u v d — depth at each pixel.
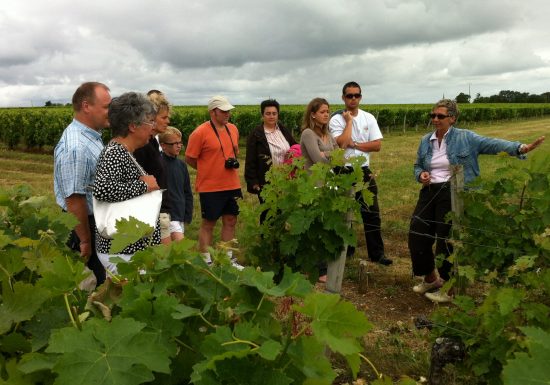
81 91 3.77
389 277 6.14
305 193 3.35
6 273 1.58
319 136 5.77
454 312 3.10
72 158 3.65
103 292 1.50
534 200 3.70
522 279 2.82
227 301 1.42
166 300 1.28
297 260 3.57
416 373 3.83
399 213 9.72
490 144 4.98
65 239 2.30
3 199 2.51
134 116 3.21
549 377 1.11
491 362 2.73
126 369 1.07
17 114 22.91
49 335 1.35
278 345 1.10
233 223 6.50
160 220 3.33
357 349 1.12
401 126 41.00
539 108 66.62
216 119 6.14
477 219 4.04
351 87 6.33
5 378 1.23
